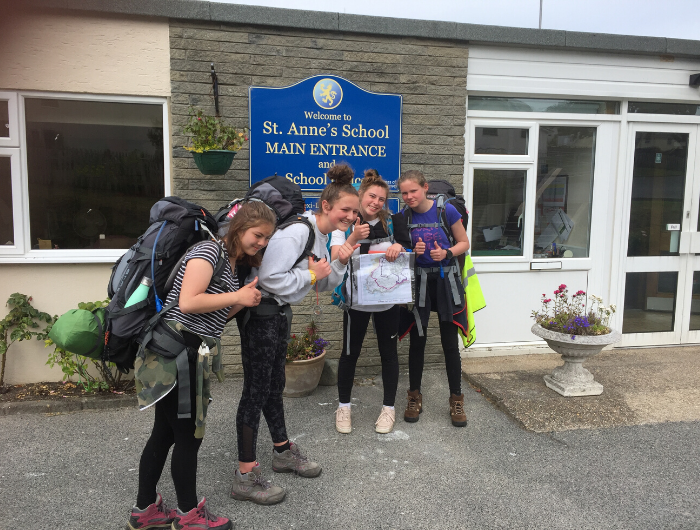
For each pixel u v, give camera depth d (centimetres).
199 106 394
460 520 246
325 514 249
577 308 422
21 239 389
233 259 223
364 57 416
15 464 290
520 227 482
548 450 313
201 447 312
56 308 396
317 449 313
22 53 369
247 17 388
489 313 482
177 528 223
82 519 243
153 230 216
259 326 247
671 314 514
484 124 461
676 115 492
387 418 337
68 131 395
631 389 398
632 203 498
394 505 257
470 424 349
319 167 418
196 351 210
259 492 256
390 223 330
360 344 334
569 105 479
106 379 373
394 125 427
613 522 245
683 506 257
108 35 379
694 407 368
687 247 505
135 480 276
